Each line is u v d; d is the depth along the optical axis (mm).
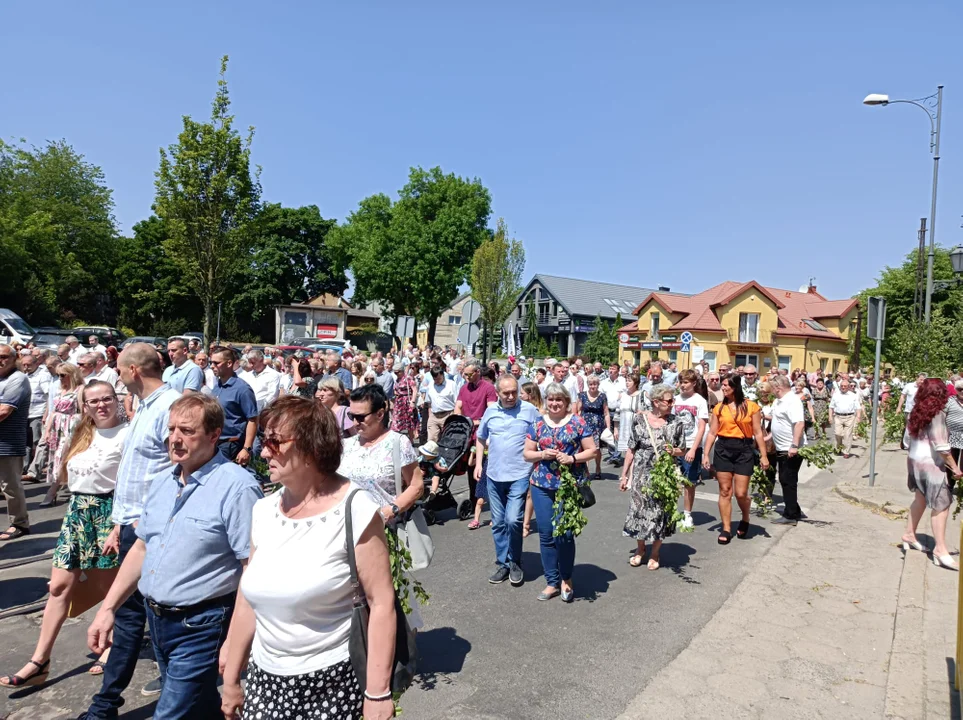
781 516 8734
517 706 3975
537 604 5645
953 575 6316
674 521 6398
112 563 4184
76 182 57594
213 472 3053
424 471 8055
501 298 51188
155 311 57969
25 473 10102
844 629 5145
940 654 4629
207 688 2977
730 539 7676
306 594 2188
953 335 21078
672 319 47969
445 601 5691
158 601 2930
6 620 5176
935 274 49406
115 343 29656
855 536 7895
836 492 10672
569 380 14914
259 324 60531
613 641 4910
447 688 4172
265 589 2232
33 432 10375
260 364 10289
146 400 4031
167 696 2912
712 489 10984
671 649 4781
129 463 3955
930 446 6719
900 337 20531
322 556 2207
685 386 8422
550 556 5699
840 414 15023
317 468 2309
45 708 3934
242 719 2301
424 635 4984
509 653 4691
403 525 4258
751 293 46406
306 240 62812
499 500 6254
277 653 2250
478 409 9148
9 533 7246
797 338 46938
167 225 20953
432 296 54219
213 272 21266
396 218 55469
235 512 2975
